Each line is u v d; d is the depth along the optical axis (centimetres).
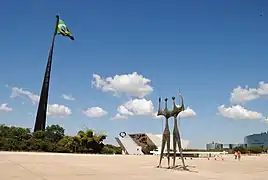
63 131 7606
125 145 10919
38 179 1814
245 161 5803
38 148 6400
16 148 6116
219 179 2322
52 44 8494
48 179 1838
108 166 3266
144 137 11194
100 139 7575
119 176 2261
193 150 11912
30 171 2248
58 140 7369
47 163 3145
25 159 3588
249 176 2656
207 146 16425
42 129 7788
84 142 7388
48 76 8200
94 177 2102
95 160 4334
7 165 2641
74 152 7069
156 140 11225
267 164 4731
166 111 3384
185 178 2309
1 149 5947
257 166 4162
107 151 8194
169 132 3431
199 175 2605
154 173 2628
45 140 6950
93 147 7525
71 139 7206
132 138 11200
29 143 6388
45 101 8006
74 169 2638
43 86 8106
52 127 7531
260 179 2422
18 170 2266
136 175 2400
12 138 6488
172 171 2933
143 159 5541
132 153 10681
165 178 2253
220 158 7419
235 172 3055
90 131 7512
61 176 2048
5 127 6900
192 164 4412
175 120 3300
